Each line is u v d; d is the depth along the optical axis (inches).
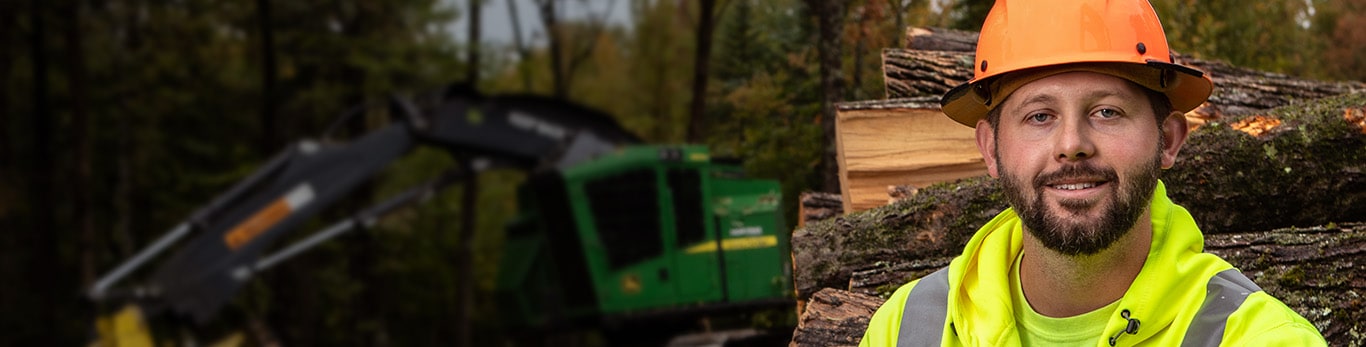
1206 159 105.3
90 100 698.2
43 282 681.6
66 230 714.8
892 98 150.8
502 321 404.8
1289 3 256.8
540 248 350.6
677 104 576.7
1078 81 46.1
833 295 106.0
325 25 690.8
